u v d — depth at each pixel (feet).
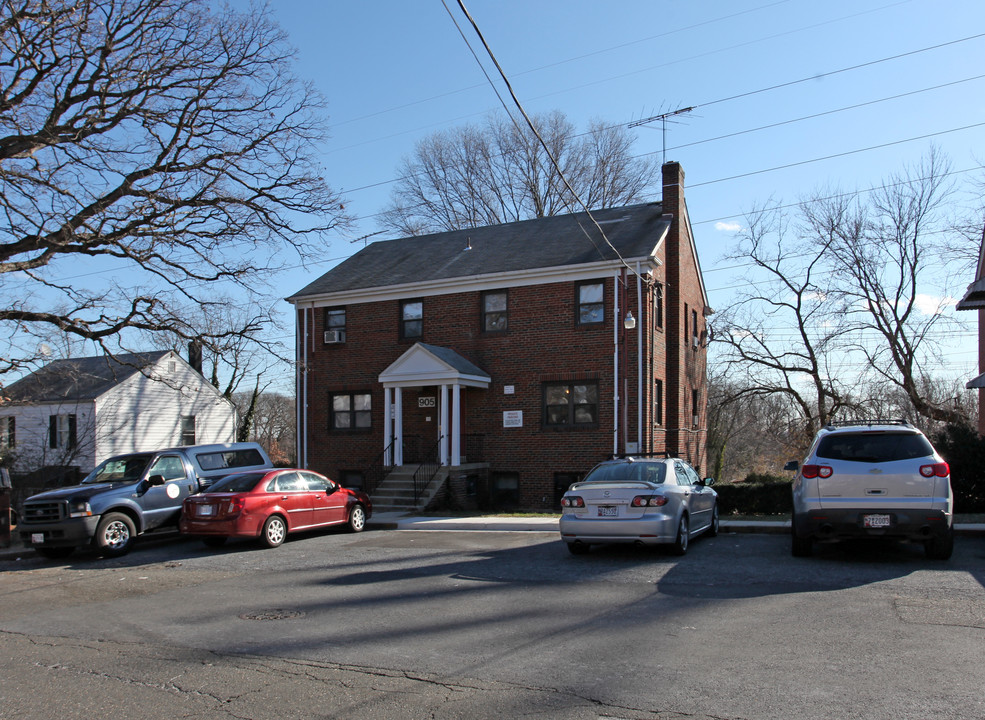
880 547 39.29
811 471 34.42
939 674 18.57
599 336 73.10
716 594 28.73
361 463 84.02
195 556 45.96
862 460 33.83
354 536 52.70
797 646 21.33
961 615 24.27
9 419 108.47
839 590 28.60
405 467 75.15
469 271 80.28
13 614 30.55
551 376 74.79
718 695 17.54
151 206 56.03
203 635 25.27
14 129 50.67
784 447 116.06
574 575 33.88
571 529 38.17
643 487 37.29
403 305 83.97
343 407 86.58
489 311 79.25
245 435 135.23
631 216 84.53
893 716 15.98
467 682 19.13
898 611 25.02
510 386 76.84
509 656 21.27
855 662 19.72
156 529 54.90
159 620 28.02
